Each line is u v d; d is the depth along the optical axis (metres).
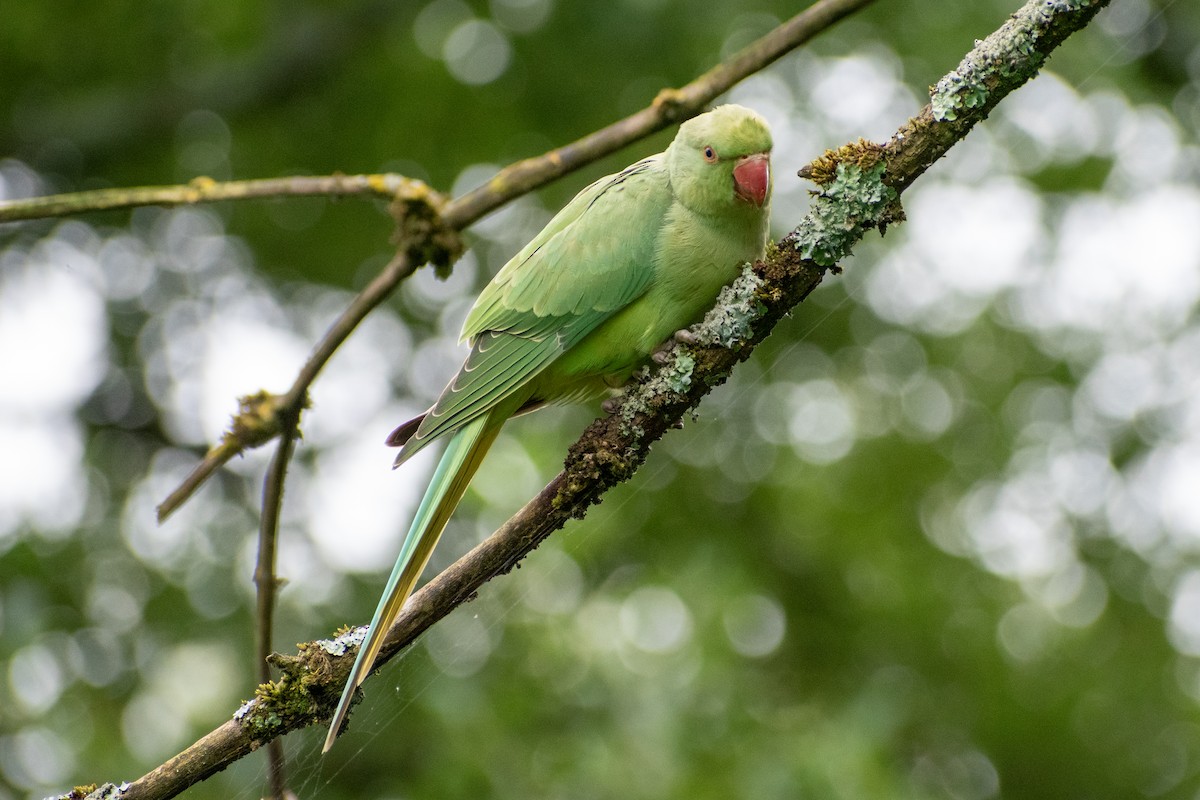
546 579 10.73
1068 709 12.95
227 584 11.97
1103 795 13.03
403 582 5.59
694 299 6.79
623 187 7.02
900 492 13.86
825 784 9.08
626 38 13.05
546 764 9.23
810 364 14.49
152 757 9.88
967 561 13.70
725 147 6.70
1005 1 12.84
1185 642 13.71
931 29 12.97
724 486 13.81
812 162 5.39
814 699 11.80
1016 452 14.20
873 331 14.59
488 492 10.75
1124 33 12.73
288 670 4.98
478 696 9.43
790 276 5.36
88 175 14.99
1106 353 14.27
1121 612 13.89
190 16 14.91
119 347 14.54
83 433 13.91
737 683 10.16
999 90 5.11
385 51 14.79
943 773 12.56
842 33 13.30
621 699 9.47
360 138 14.90
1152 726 13.30
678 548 12.74
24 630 9.81
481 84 14.34
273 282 14.88
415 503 12.07
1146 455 14.13
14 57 14.88
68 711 9.95
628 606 10.27
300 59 14.38
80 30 14.83
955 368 14.56
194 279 14.83
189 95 14.38
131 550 12.23
